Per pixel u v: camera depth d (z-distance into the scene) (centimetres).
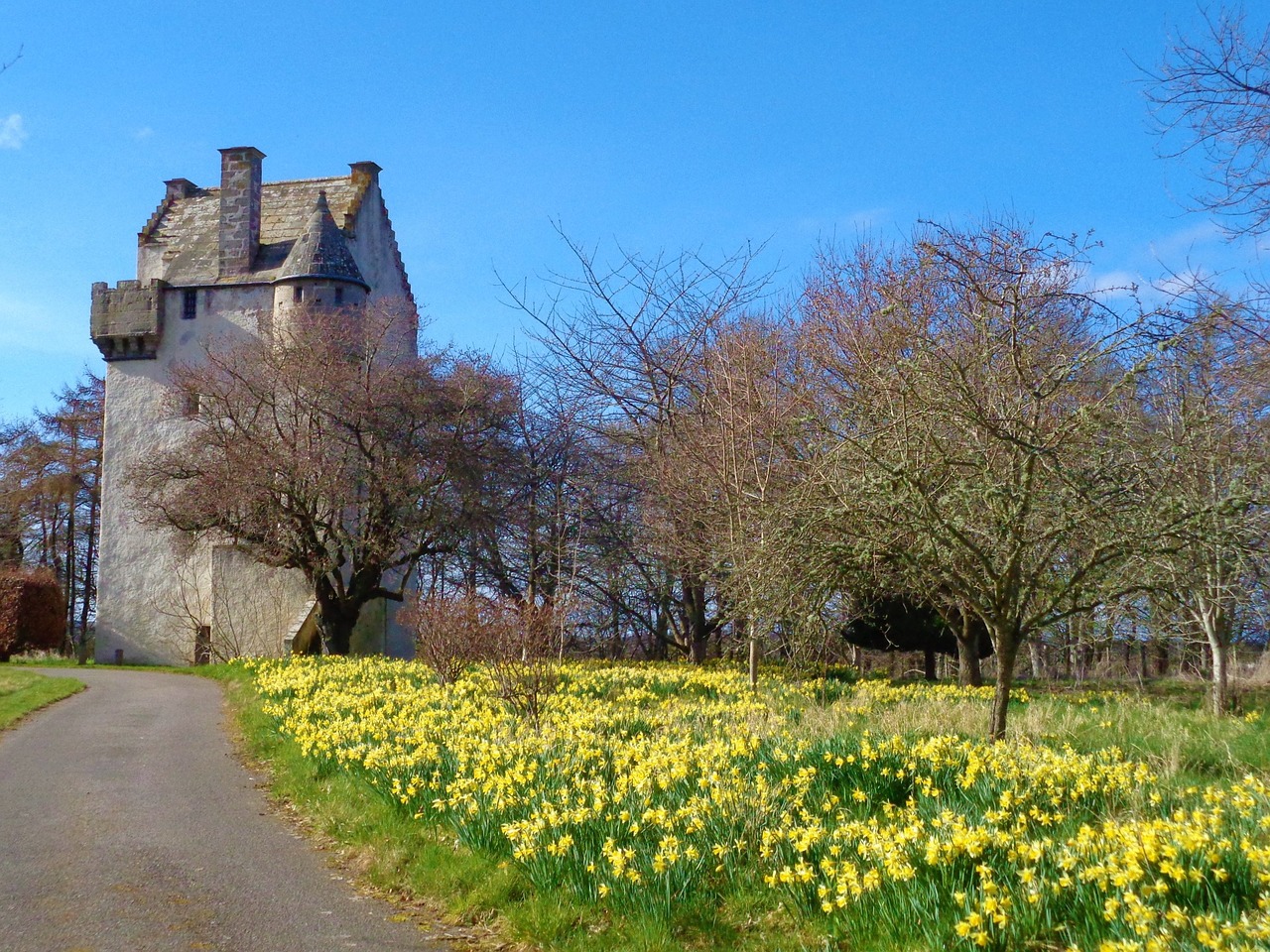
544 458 3375
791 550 1012
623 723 1159
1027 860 543
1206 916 446
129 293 4141
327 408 3312
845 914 546
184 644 3991
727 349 1867
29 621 4106
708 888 611
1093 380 938
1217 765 912
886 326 1384
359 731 1154
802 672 1858
